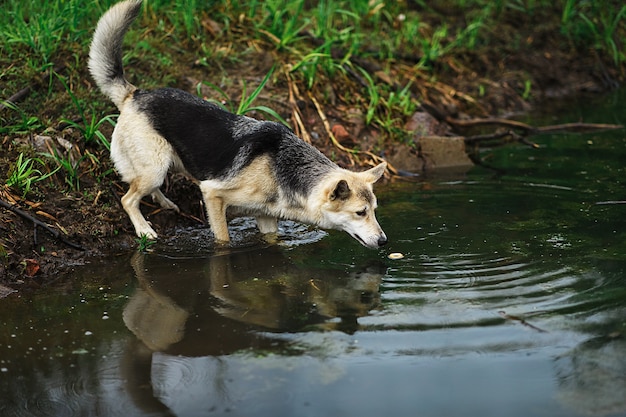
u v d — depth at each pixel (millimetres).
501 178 7375
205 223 6500
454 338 4406
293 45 8617
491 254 5555
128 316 4828
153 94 5992
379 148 7883
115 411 3861
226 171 5773
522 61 10547
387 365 4176
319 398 3906
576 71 10852
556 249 5598
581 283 5027
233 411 3826
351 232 5613
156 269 5562
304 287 5164
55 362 4301
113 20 5906
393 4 10617
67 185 6250
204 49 8078
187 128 5887
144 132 5895
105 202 6270
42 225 5703
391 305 4812
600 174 7332
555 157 7945
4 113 6566
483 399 3871
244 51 8289
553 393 3904
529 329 4473
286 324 4645
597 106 9945
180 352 4375
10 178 5914
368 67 8852
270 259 5703
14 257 5473
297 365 4188
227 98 7336
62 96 6918
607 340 4336
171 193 6555
